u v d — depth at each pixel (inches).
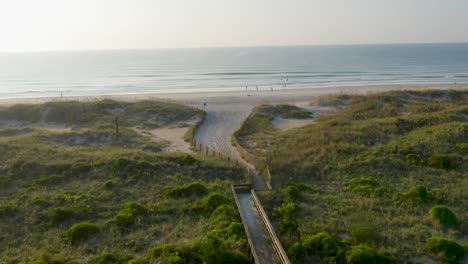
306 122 1646.2
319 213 645.3
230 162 986.7
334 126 1301.7
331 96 2169.0
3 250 553.0
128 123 1608.0
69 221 648.4
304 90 2834.6
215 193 731.4
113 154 989.2
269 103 2101.4
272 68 5408.5
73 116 1670.8
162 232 607.5
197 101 2204.7
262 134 1381.6
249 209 663.1
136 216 656.4
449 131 1071.0
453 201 681.6
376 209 654.5
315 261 499.8
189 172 886.4
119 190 780.0
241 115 1790.1
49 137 1233.4
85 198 725.3
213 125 1587.1
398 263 486.3
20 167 864.3
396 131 1155.3
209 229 601.6
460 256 500.1
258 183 839.1
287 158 960.9
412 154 916.6
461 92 2137.1
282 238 547.5
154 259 502.0
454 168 847.1
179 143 1279.5
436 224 589.9
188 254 512.7
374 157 908.0
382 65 5748.0
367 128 1194.0
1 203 703.7
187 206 701.9
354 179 800.3
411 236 554.9
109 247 559.8
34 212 666.2
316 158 932.0
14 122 1637.6
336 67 5477.4
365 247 504.4
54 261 509.0
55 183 811.4
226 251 499.8
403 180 791.7
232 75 4414.4
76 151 1034.1
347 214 639.1
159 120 1678.2
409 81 3572.8
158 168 895.7
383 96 1958.7
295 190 731.4
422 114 1408.7
